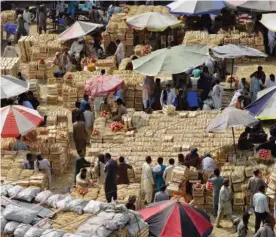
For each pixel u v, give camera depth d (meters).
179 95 42.09
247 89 42.03
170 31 53.84
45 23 59.78
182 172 32.44
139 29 51.88
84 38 51.81
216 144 36.00
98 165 32.97
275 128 35.81
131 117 38.69
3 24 59.53
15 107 36.50
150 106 42.19
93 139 37.03
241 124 34.59
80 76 44.94
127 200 29.91
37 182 32.31
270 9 52.34
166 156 35.09
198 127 37.94
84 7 62.03
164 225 26.42
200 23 55.12
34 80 46.16
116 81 40.81
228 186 31.61
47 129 38.28
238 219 31.06
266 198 30.00
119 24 53.56
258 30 52.12
